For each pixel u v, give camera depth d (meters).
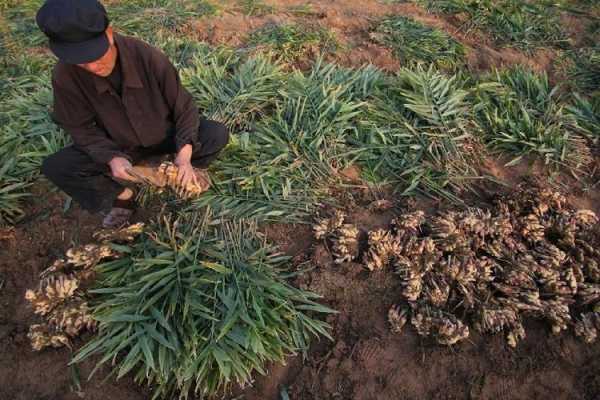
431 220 2.90
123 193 2.83
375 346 2.47
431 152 3.30
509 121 3.53
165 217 2.73
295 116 3.39
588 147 3.48
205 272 2.59
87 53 2.09
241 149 3.24
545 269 2.68
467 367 2.43
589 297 2.61
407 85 3.77
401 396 2.36
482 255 2.81
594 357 2.46
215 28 4.44
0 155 3.25
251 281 2.56
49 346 2.45
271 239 2.87
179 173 2.62
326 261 2.73
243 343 2.33
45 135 3.40
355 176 3.23
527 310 2.54
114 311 2.44
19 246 2.87
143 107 2.56
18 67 4.00
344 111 3.48
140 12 4.60
